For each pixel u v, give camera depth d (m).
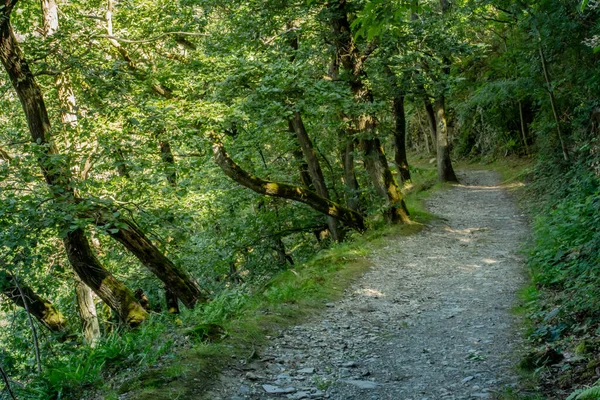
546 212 16.50
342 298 9.70
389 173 16.92
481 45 17.88
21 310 12.51
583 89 17.89
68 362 6.11
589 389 3.83
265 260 19.23
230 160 14.40
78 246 10.83
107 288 10.87
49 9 13.08
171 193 12.56
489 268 11.76
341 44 15.64
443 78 17.75
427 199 23.30
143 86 13.09
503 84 25.25
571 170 17.80
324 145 19.66
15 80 10.63
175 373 5.41
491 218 18.44
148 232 11.15
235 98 13.05
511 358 6.12
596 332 5.81
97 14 16.36
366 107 14.73
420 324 8.14
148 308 13.46
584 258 8.66
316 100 13.22
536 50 19.47
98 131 10.83
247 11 15.33
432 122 29.61
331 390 5.52
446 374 5.91
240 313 8.17
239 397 5.24
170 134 11.77
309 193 15.88
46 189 9.90
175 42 15.74
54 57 11.92
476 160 37.91
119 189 12.03
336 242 16.17
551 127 20.91
